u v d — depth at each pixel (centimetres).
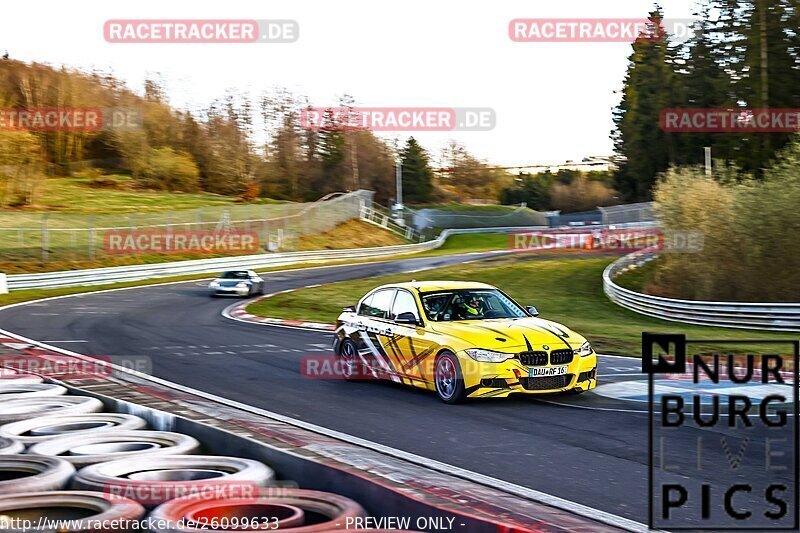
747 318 2130
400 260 5603
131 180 7619
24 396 845
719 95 5975
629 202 8538
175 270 4509
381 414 961
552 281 3806
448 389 1027
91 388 947
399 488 496
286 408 999
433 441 816
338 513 446
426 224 8525
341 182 8969
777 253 2467
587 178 11944
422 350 1073
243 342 1734
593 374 1052
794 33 5403
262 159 8588
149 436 638
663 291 2933
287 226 6128
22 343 1670
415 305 1125
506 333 1031
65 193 6531
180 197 7212
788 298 2455
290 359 1462
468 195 11819
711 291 2614
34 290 3622
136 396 902
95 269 3991
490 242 7588
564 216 9619
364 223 7206
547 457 748
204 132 8356
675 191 2875
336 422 912
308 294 3375
